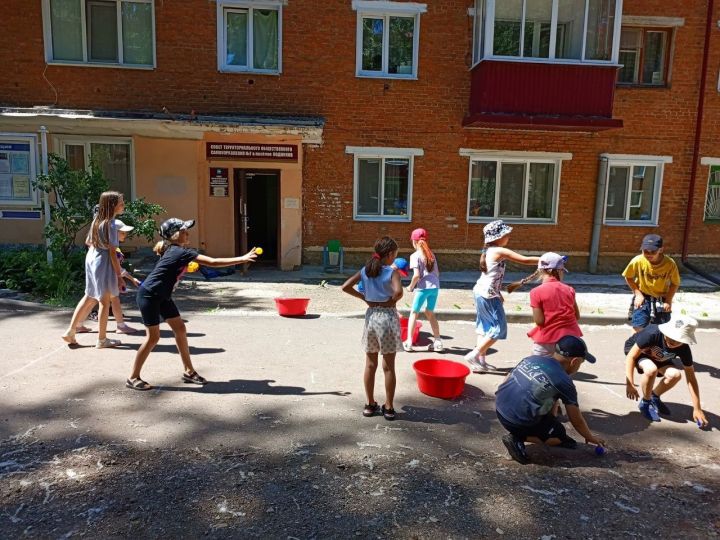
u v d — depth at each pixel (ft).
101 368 19.40
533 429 13.89
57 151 39.81
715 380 20.89
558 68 38.96
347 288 16.03
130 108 39.88
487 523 11.28
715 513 12.00
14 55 38.63
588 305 33.04
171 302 17.78
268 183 44.24
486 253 20.58
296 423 15.60
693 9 41.78
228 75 40.16
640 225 43.86
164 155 40.27
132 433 14.64
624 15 41.39
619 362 22.95
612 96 39.65
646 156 42.98
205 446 14.06
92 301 21.63
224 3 39.42
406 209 42.96
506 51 39.50
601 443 14.33
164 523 10.88
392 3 40.16
